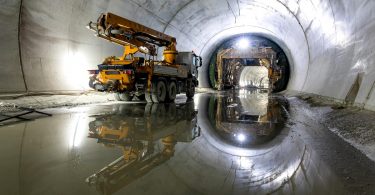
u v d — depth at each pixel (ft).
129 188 8.05
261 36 102.58
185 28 69.26
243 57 99.71
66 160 10.76
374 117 16.08
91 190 7.85
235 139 15.38
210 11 65.98
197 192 7.88
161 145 13.52
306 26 49.32
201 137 15.62
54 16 37.76
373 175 9.03
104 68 35.63
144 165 10.27
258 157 11.67
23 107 24.81
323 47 41.73
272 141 14.79
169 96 41.34
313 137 15.56
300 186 8.29
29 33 35.32
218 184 8.54
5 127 17.87
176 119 22.58
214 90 102.06
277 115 26.32
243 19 77.36
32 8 34.65
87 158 11.06
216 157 11.62
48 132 16.26
